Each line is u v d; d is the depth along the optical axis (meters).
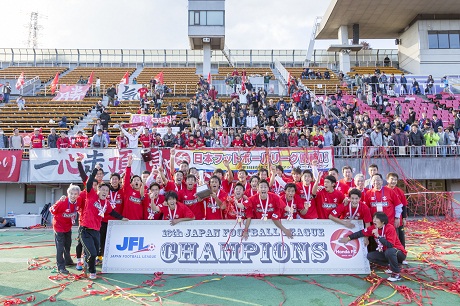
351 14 32.56
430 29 32.84
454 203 16.61
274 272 7.27
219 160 14.45
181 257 7.45
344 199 7.69
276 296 6.04
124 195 8.18
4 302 5.70
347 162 15.02
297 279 6.99
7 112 21.67
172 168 10.01
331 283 6.73
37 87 29.78
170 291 6.29
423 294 6.12
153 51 38.03
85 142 15.45
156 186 7.70
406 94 26.72
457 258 8.61
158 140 14.91
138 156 14.68
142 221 7.74
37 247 10.27
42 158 14.93
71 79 31.84
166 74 33.38
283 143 14.82
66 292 6.27
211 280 6.91
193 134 15.09
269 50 37.94
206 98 21.50
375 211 7.86
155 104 21.47
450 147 15.83
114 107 22.81
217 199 7.83
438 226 13.62
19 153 15.11
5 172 14.94
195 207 8.12
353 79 30.22
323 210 7.78
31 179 14.91
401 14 32.66
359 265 7.32
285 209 7.58
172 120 18.08
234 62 37.66
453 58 32.69
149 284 6.66
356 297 6.00
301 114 17.86
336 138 15.31
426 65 32.75
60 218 7.53
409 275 7.16
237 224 7.63
